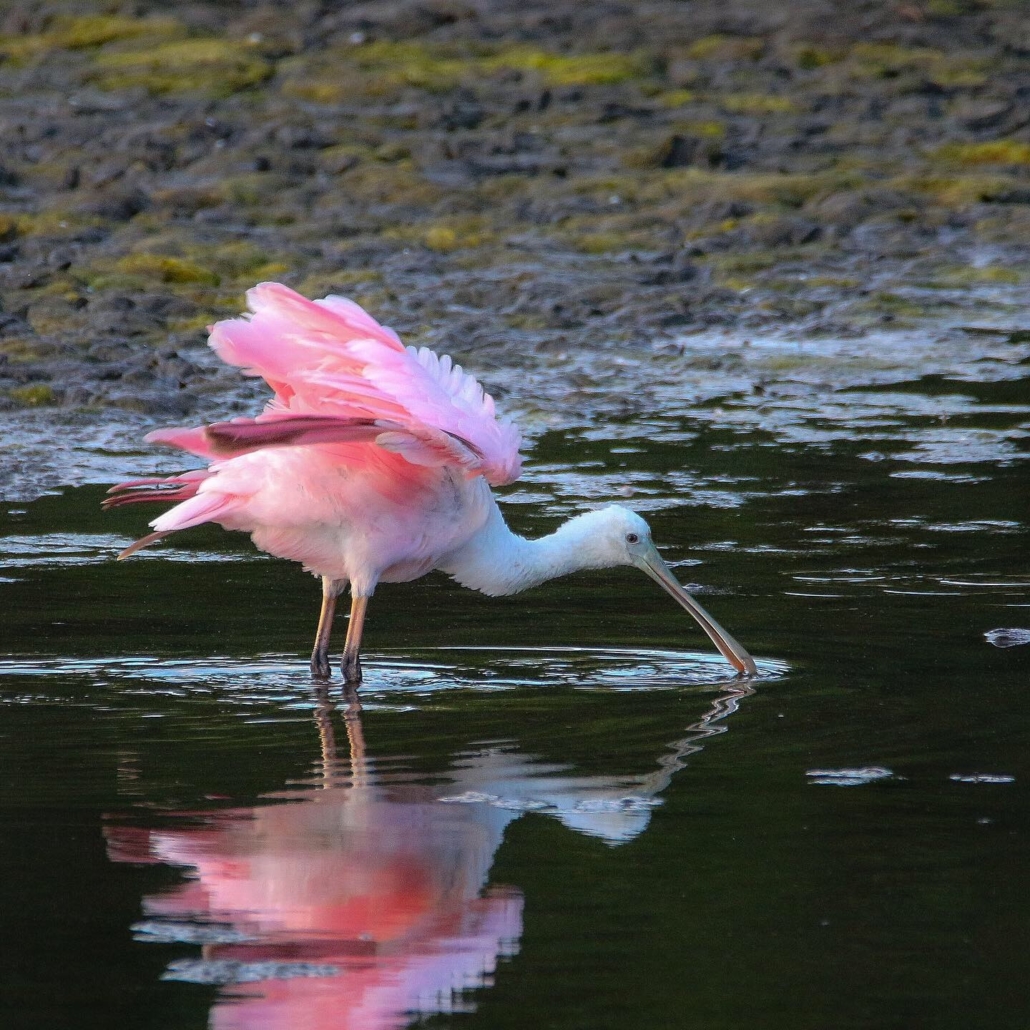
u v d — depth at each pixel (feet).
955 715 31.45
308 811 26.71
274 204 83.30
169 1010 20.31
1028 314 71.97
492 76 108.58
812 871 24.21
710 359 65.00
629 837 25.55
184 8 123.44
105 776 28.37
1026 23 122.72
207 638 37.17
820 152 95.25
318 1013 20.25
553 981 21.03
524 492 49.75
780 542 44.86
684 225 82.43
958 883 23.75
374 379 33.99
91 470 51.08
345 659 34.71
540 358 64.59
